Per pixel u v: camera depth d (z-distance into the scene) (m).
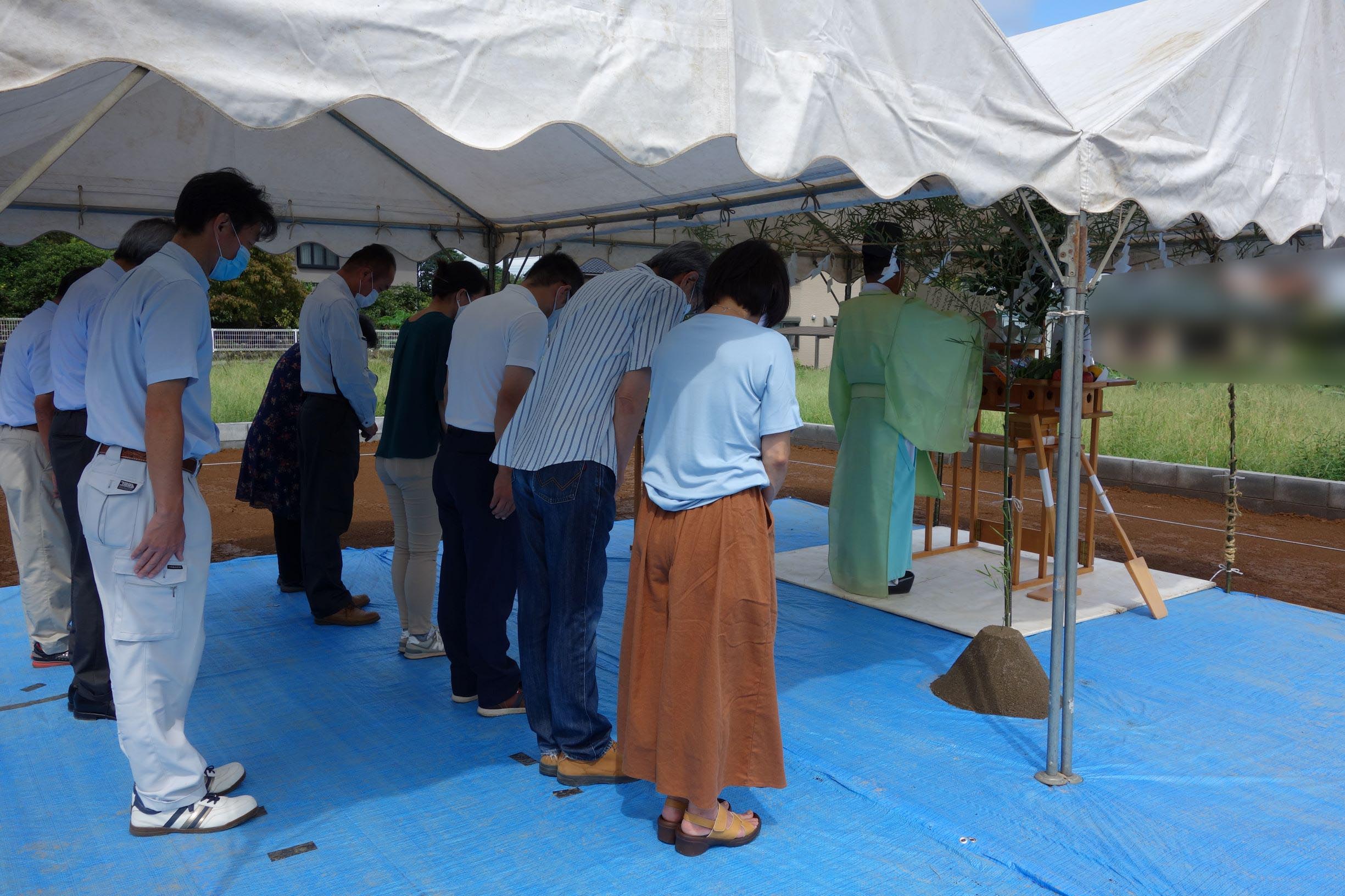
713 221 5.23
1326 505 8.27
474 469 3.33
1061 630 3.10
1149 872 2.58
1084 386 5.34
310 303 4.39
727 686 2.55
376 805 2.90
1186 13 3.75
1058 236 4.56
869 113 2.55
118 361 2.46
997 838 2.76
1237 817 2.90
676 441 2.56
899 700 3.85
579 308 2.90
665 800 2.96
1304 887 2.52
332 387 4.46
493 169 5.34
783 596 5.36
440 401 3.96
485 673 3.50
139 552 2.46
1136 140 3.10
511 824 2.79
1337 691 3.96
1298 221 3.69
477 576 3.42
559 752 3.09
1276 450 9.73
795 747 3.39
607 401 2.82
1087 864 2.62
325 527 4.53
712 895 2.45
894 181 2.59
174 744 2.68
